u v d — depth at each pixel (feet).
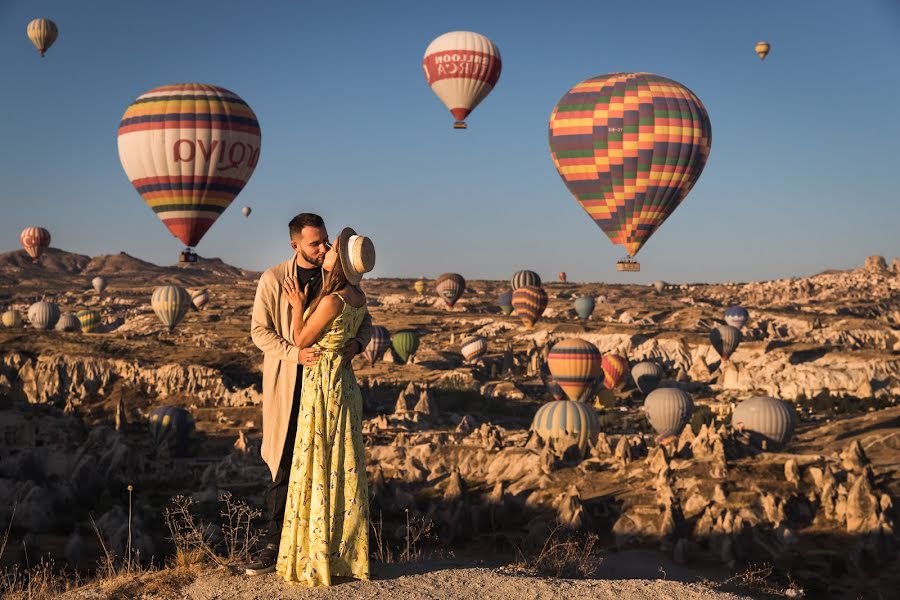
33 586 25.49
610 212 209.15
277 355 23.90
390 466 254.68
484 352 636.07
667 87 207.10
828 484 191.52
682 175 204.74
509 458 239.09
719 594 23.84
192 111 189.78
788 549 176.76
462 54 237.04
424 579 23.68
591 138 205.26
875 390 519.19
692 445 226.58
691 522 186.80
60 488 230.07
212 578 23.81
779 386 537.65
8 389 495.00
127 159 192.44
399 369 581.12
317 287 24.12
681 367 643.86
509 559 165.99
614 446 248.52
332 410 23.41
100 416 459.32
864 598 157.99
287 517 23.48
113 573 26.02
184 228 193.77
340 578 23.43
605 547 181.06
